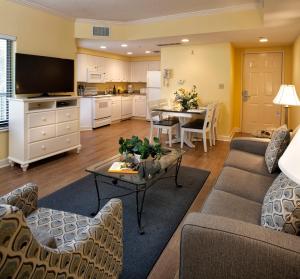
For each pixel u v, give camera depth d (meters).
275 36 5.22
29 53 4.32
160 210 2.77
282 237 1.15
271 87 6.73
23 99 3.82
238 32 4.84
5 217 0.76
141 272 1.87
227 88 6.15
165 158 2.99
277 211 1.35
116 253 1.60
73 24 5.24
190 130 5.29
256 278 1.13
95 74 7.68
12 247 0.79
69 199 2.98
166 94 6.84
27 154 3.92
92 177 3.65
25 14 4.21
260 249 1.11
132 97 9.41
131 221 2.54
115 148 5.32
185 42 6.02
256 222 1.66
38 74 4.37
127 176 2.45
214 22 4.80
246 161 2.88
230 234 1.17
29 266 0.86
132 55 8.84
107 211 1.52
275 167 2.53
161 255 2.07
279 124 6.77
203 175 3.85
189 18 5.03
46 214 1.73
